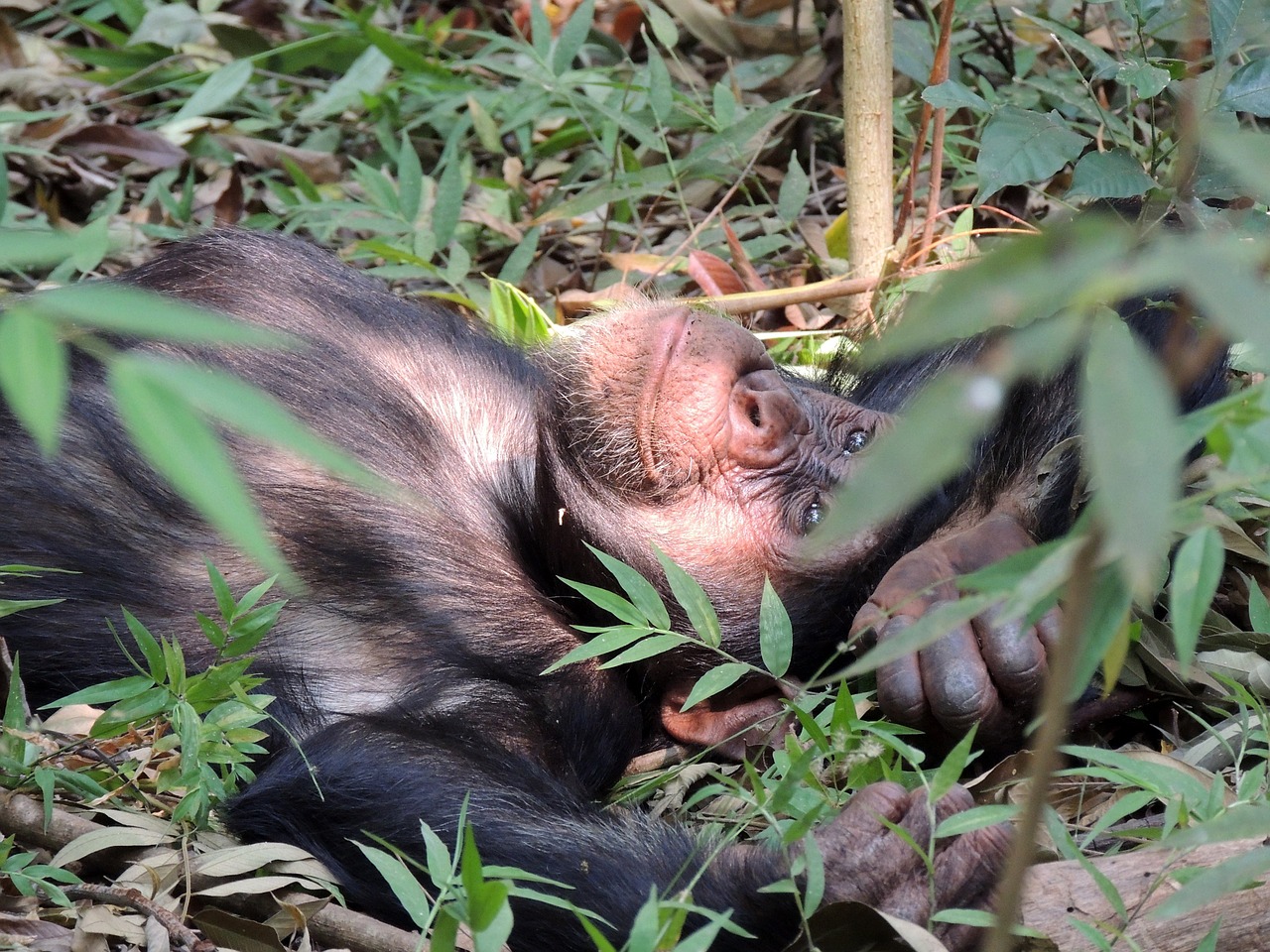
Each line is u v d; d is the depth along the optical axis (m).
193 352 6.14
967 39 10.33
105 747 5.01
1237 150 1.71
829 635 6.11
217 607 5.69
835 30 10.19
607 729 5.79
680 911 3.26
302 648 5.61
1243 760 4.91
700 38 11.27
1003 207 8.91
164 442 1.71
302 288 6.71
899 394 7.24
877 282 7.65
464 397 6.61
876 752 4.22
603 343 6.23
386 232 9.26
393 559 5.82
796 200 9.15
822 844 3.99
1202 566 2.28
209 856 4.39
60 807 4.61
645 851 4.41
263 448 5.98
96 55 12.08
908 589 5.13
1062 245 1.64
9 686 4.95
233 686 4.62
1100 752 3.86
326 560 5.77
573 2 12.22
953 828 3.54
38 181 10.19
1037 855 3.86
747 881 3.99
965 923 3.47
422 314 6.95
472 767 4.95
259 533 1.76
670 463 6.10
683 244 8.66
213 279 6.66
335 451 1.90
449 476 6.25
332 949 4.11
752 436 6.12
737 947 3.95
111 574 5.73
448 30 11.87
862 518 1.57
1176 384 2.15
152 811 4.82
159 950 3.94
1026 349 1.62
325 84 11.89
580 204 9.36
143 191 10.57
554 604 6.05
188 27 12.22
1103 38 10.05
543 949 4.23
